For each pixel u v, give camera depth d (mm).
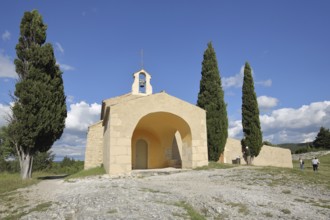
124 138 18328
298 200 10000
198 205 9055
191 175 16656
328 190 11898
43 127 19359
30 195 12305
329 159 42500
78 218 7824
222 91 26641
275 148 31578
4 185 15500
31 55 20172
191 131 20547
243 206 8883
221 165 20875
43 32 21484
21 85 19203
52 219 8055
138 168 25922
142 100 19438
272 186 12695
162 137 26219
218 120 25484
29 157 19703
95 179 16422
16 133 18859
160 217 7652
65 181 16844
